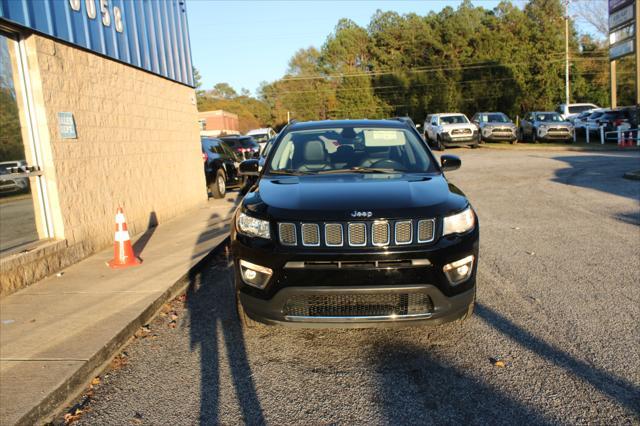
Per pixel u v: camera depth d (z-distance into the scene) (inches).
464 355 151.8
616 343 155.3
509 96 1936.5
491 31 2161.7
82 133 273.0
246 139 804.0
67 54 262.7
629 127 1011.9
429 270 143.7
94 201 282.2
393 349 157.6
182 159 429.4
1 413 122.5
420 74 2237.9
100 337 164.1
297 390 135.5
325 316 145.4
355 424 119.4
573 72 1958.7
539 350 152.9
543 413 121.0
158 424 122.3
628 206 376.2
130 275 234.4
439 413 122.6
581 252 259.3
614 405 123.0
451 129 1032.8
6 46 227.6
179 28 434.6
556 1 2095.2
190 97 453.4
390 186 167.2
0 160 219.9
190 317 191.3
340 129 219.0
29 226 238.5
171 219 398.3
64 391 135.7
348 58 2962.6
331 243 145.0
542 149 965.2
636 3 665.0
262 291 148.9
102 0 299.4
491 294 201.6
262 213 153.4
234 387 138.1
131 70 338.6
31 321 180.5
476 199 440.5
